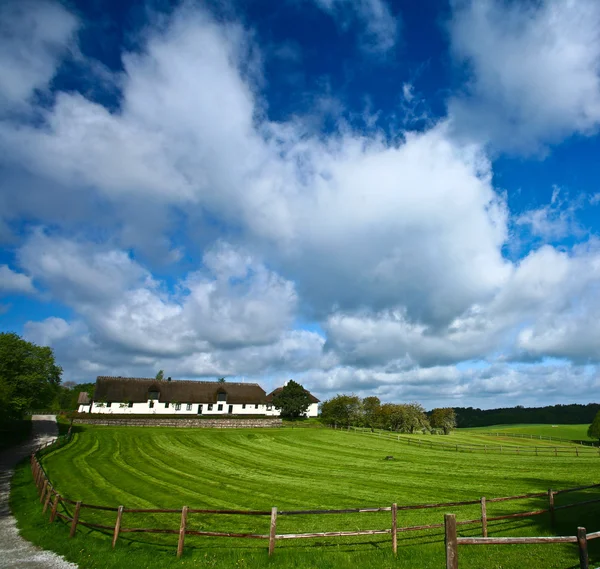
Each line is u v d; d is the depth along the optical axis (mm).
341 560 13898
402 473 37094
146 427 73250
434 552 14406
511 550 14016
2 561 15008
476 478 33906
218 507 25125
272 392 118188
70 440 55125
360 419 89062
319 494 28594
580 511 19219
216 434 66375
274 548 14812
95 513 23438
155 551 15719
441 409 98000
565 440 79938
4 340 61469
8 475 34469
